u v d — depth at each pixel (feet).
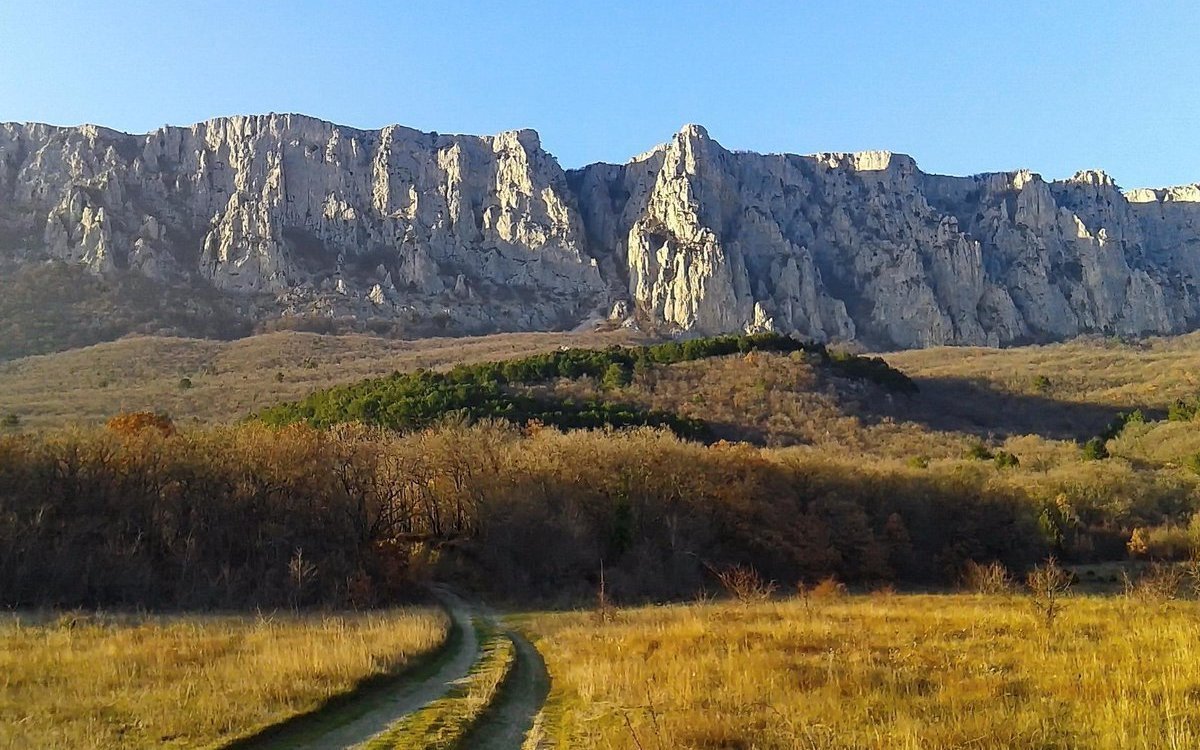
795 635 79.15
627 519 190.29
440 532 192.54
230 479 159.02
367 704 58.65
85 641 81.05
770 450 239.50
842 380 364.38
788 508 202.69
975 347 626.23
